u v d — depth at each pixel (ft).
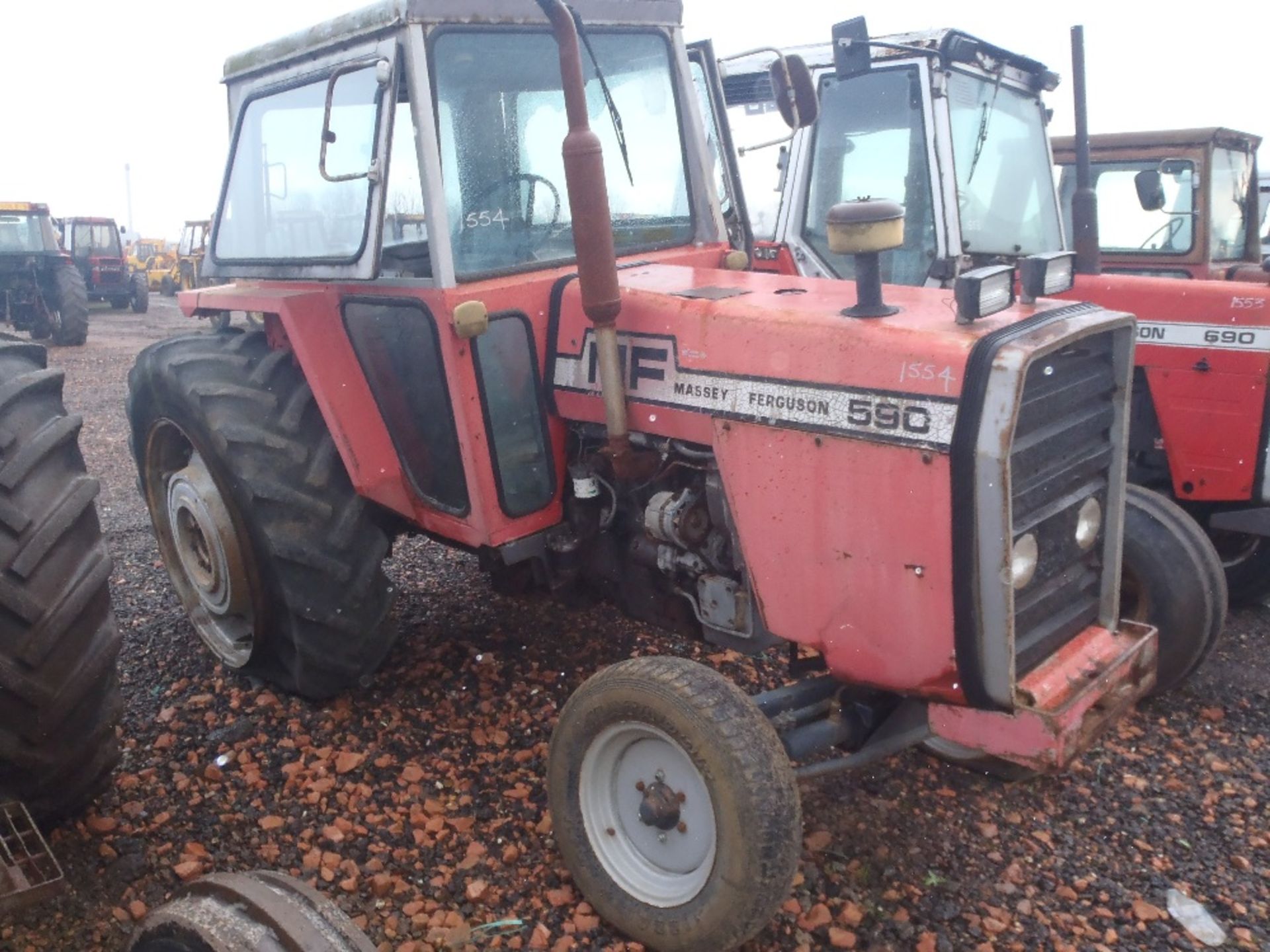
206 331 12.42
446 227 8.66
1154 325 13.82
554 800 8.14
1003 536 6.61
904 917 8.02
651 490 9.17
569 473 9.69
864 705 8.30
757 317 7.78
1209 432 13.65
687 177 10.91
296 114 10.11
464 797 9.37
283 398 10.46
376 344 9.73
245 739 10.28
